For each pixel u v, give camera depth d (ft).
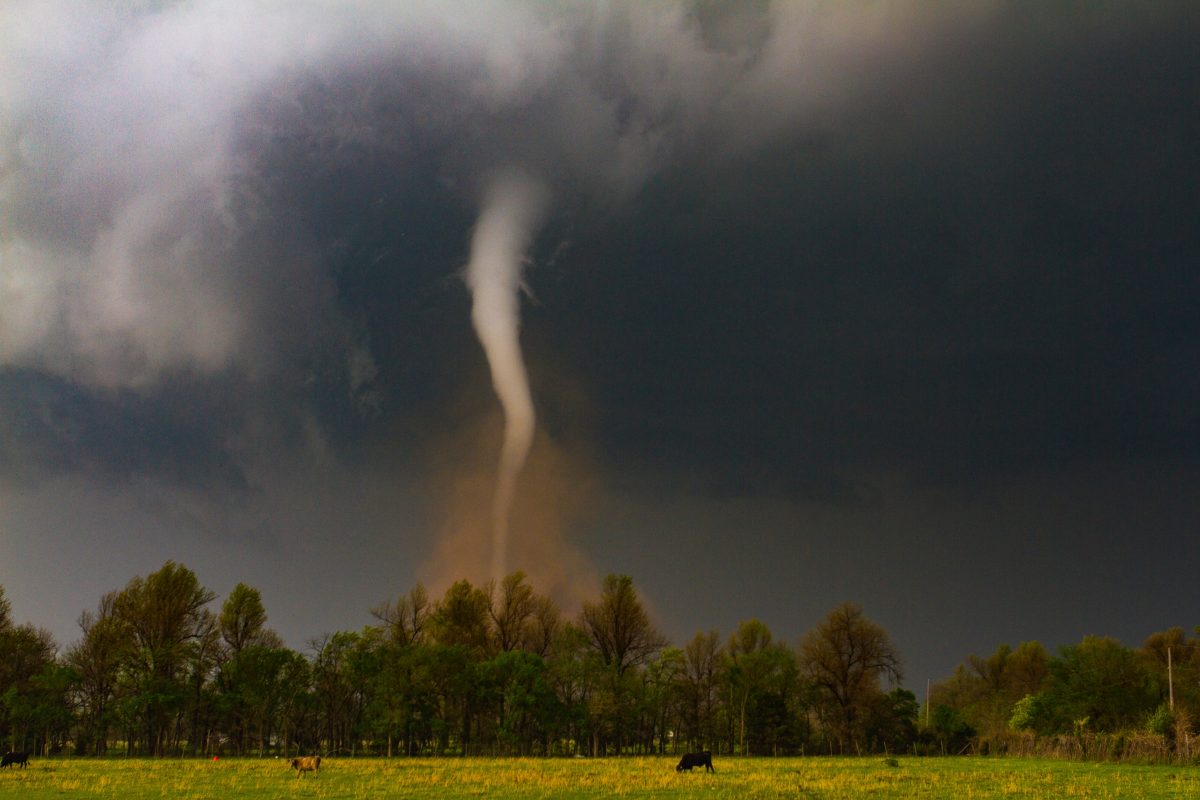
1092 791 136.26
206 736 277.44
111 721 260.42
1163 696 281.13
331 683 283.38
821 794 128.26
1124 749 245.24
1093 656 284.20
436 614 311.06
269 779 148.97
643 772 173.58
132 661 257.75
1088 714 275.80
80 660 273.54
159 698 250.16
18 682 262.67
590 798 118.93
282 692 269.23
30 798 117.70
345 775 159.53
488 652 315.37
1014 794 130.82
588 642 305.94
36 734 266.36
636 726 302.66
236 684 265.54
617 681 284.20
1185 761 223.51
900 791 134.62
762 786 138.72
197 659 265.54
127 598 277.44
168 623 271.90
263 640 294.25
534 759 244.42
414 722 267.39
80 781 142.92
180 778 151.12
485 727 287.07
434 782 142.51
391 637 303.68
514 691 272.31
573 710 280.31
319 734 286.46
